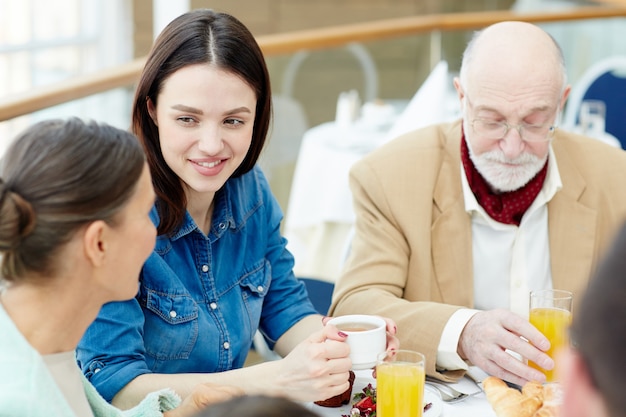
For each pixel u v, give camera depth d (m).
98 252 1.25
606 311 0.58
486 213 2.15
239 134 1.79
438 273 2.15
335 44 5.23
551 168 2.17
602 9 5.55
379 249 2.16
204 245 1.89
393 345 1.75
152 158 1.80
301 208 4.08
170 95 1.74
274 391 1.63
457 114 4.40
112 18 7.55
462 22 5.44
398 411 1.54
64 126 1.25
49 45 6.98
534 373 1.74
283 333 2.08
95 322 1.73
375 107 4.61
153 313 1.81
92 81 3.11
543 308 1.80
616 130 4.95
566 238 2.16
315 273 3.99
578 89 4.99
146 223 1.31
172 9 7.44
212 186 1.79
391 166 2.22
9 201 1.20
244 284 1.97
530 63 2.03
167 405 1.58
